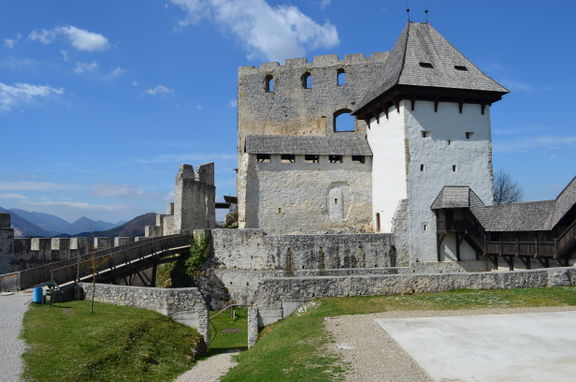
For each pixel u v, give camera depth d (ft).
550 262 96.99
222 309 105.81
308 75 170.09
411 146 115.75
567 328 51.06
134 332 57.47
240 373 45.52
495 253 106.83
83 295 75.87
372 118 132.46
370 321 56.24
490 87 119.03
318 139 132.77
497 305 64.39
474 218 110.63
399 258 111.86
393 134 120.37
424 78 116.26
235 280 109.19
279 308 66.90
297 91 166.40
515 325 52.70
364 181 131.03
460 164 118.73
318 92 165.27
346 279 69.56
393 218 113.29
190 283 109.70
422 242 113.80
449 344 45.11
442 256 114.21
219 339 75.92
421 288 72.33
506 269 109.09
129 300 70.69
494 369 37.58
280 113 166.40
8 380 38.88
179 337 61.21
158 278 117.29
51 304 69.21
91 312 64.69
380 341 47.26
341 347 45.93
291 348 48.14
